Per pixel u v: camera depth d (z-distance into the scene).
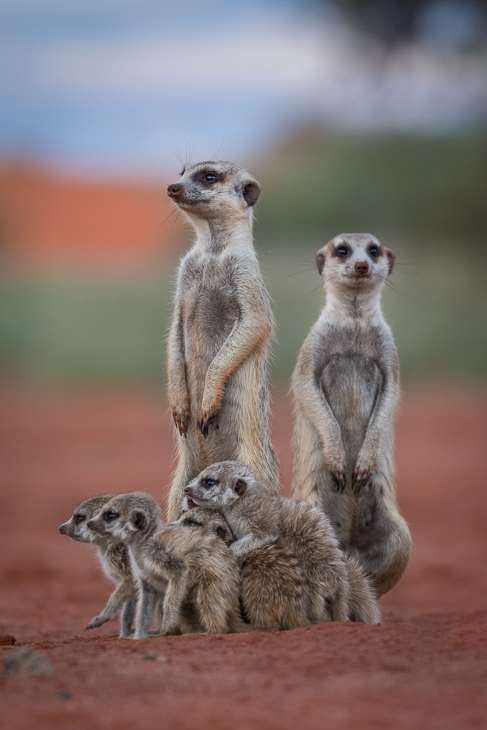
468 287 49.78
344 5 45.03
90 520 8.85
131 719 5.68
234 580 8.73
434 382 41.50
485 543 18.81
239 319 10.45
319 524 9.13
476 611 11.56
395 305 47.47
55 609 13.11
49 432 31.89
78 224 103.19
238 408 10.41
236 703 6.01
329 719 5.66
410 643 7.51
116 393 40.47
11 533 19.83
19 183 110.81
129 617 9.59
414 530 20.05
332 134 59.69
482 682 6.46
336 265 11.16
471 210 52.34
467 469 26.19
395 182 54.84
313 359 11.05
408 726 5.53
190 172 10.84
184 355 10.88
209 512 9.09
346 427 10.98
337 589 9.04
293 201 55.56
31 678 6.62
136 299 54.44
